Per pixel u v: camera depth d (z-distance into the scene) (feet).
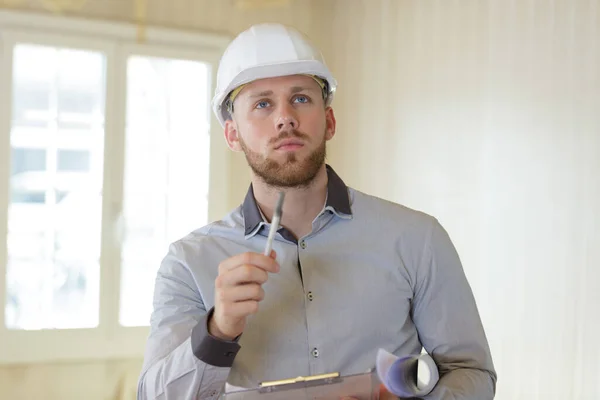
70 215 11.60
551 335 7.36
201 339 3.49
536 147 7.64
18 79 11.27
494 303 8.28
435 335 4.21
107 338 11.67
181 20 12.32
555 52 7.39
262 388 3.45
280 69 4.01
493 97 8.36
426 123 9.71
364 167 11.48
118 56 11.84
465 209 8.82
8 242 11.18
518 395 7.84
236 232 4.39
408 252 4.25
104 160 11.79
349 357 4.06
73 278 11.59
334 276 4.20
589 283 6.88
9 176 11.20
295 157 4.03
